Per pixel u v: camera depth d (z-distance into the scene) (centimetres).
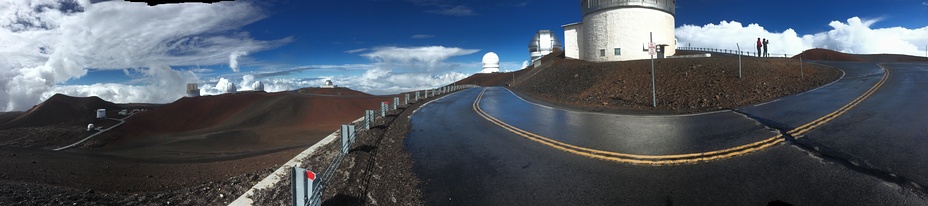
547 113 1667
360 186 607
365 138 1083
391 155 875
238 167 1457
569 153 813
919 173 561
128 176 1309
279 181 620
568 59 5847
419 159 831
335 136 1098
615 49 4575
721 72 2541
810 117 1093
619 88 2648
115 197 704
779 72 2439
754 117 1177
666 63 3306
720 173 607
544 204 515
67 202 661
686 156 726
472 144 991
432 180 655
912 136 784
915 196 480
